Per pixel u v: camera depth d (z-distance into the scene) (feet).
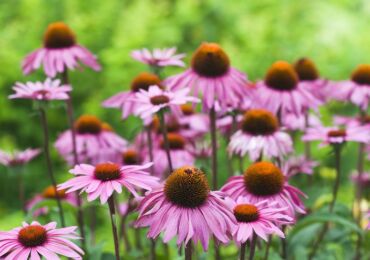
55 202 3.06
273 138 3.02
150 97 2.89
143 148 3.42
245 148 3.01
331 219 2.98
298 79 3.34
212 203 2.48
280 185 2.74
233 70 3.11
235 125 3.14
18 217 4.61
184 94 2.92
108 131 3.52
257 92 3.29
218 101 3.06
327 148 4.59
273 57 5.84
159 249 3.31
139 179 2.54
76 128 3.48
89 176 2.55
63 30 3.33
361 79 3.56
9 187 5.51
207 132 3.58
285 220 2.63
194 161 3.41
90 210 3.42
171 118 3.45
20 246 2.44
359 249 3.25
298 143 4.70
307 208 3.28
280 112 3.26
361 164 3.43
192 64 3.10
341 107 4.43
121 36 5.90
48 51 3.31
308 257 3.23
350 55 5.70
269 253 2.99
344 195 4.30
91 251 3.07
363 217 3.47
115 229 2.54
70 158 3.47
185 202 2.46
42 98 2.94
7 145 5.74
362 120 3.54
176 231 2.42
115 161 3.38
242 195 2.74
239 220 2.52
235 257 3.08
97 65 3.38
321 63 5.64
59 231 2.49
